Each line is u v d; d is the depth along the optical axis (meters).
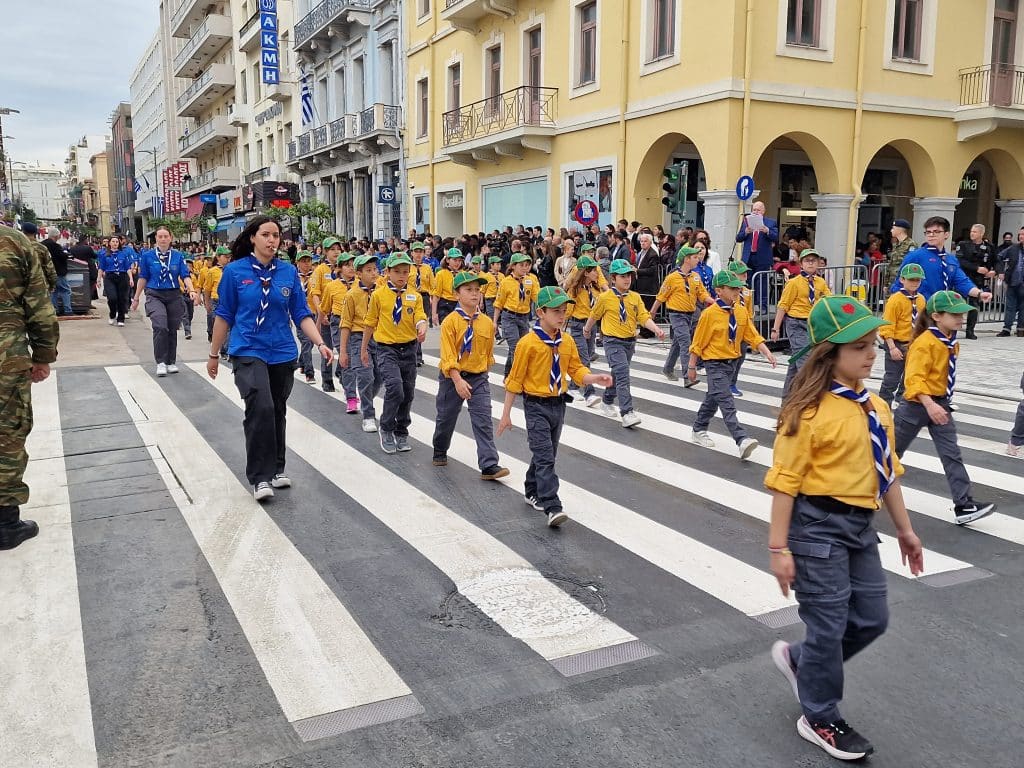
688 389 11.27
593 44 20.25
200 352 14.45
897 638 4.20
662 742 3.31
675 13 17.70
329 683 3.74
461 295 6.79
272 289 6.27
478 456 7.02
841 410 3.10
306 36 36.12
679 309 11.52
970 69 19.50
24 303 5.30
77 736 3.34
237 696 3.63
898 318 8.71
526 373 5.84
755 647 4.09
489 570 5.04
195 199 61.00
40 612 4.44
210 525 5.79
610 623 4.34
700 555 5.29
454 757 3.21
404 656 3.99
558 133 21.39
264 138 46.38
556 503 5.80
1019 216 20.84
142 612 4.44
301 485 6.78
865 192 22.48
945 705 3.60
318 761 3.18
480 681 3.76
